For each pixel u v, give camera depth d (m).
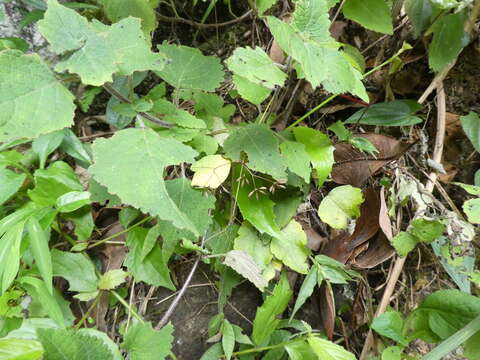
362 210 0.24
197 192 0.21
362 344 0.26
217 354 0.23
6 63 0.14
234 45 0.30
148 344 0.19
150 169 0.16
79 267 0.22
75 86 0.27
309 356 0.22
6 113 0.14
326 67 0.17
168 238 0.21
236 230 0.24
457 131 0.28
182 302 0.25
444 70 0.27
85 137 0.26
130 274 0.23
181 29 0.29
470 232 0.23
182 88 0.23
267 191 0.23
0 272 0.18
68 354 0.16
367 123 0.27
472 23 0.25
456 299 0.22
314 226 0.27
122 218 0.23
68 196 0.21
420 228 0.23
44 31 0.15
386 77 0.28
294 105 0.28
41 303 0.19
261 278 0.22
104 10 0.23
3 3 0.26
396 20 0.28
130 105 0.19
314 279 0.23
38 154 0.22
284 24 0.17
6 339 0.17
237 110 0.28
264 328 0.23
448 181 0.28
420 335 0.23
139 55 0.16
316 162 0.23
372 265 0.24
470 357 0.22
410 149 0.28
